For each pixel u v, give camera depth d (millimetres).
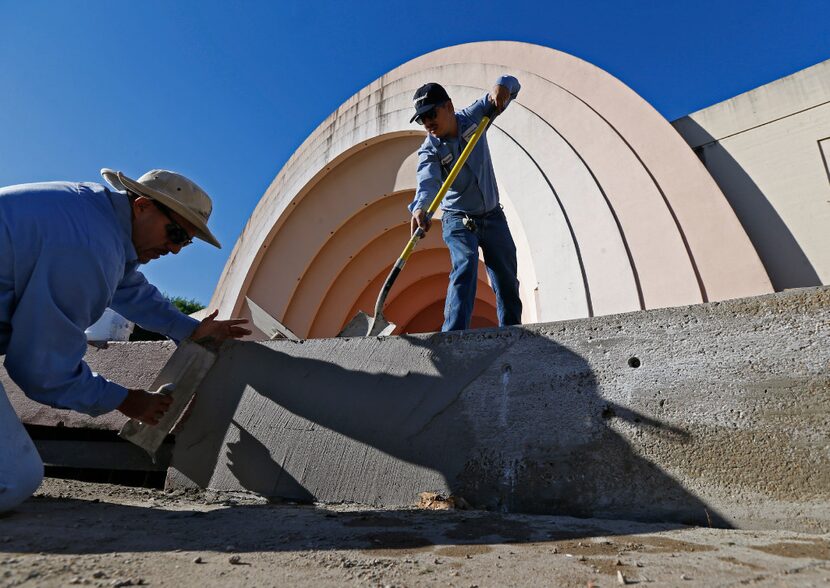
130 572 1068
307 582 1037
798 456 1567
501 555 1249
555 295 5027
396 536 1454
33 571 1040
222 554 1250
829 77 4594
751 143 4895
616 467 1794
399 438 2168
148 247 2168
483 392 2090
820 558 1185
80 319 1880
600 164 5266
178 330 2580
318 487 2223
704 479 1667
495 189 3055
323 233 8219
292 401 2455
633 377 1859
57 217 1787
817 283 4301
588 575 1081
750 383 1686
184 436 2650
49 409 3250
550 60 6191
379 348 2371
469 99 6504
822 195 4430
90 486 2605
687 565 1140
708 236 4539
